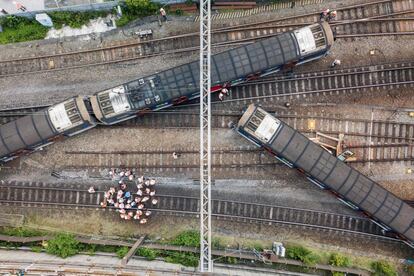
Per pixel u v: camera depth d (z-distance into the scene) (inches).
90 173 1342.3
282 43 1251.8
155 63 1359.5
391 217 1239.5
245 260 1307.8
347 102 1354.6
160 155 1343.5
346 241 1333.7
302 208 1328.7
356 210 1317.7
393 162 1350.9
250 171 1341.0
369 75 1354.6
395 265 1330.0
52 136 1252.5
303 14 1366.9
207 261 1206.3
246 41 1362.0
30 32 1355.8
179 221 1333.7
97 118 1240.8
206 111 1309.1
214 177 1337.4
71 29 1363.2
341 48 1358.3
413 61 1354.6
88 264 1194.6
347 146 1346.0
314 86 1354.6
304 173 1294.3
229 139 1346.0
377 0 1364.4
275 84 1353.3
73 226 1336.1
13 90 1353.3
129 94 1227.2
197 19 1368.1
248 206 1327.5
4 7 1342.3
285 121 1350.9
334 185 1248.2
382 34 1355.8
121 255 1263.5
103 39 1360.7
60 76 1355.8
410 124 1348.4
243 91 1353.3
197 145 1342.3
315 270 1306.6
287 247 1321.4
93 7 1338.6
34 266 1162.0
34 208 1334.9
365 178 1253.1
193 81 1243.2
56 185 1337.4
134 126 1348.4
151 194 1309.1
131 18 1360.7
